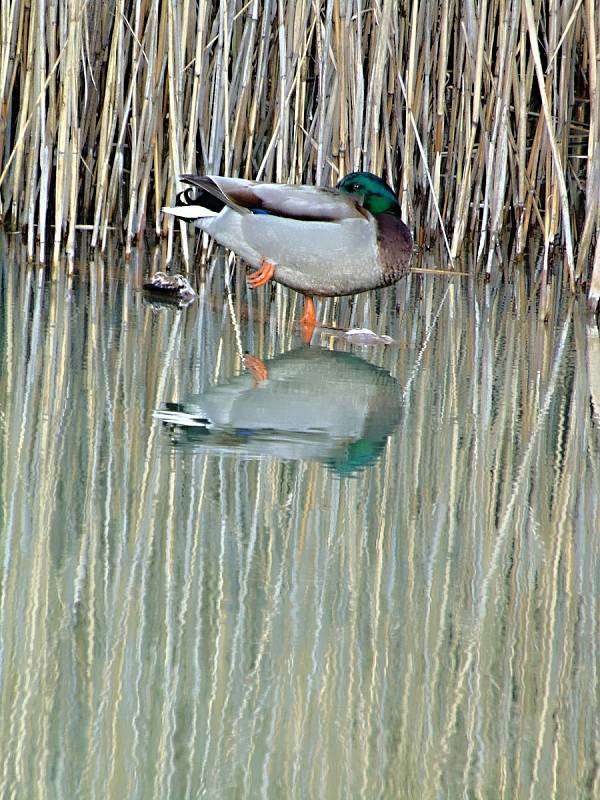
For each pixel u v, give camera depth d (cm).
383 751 509
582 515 768
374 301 1449
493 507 777
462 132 1722
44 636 581
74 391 987
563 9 1622
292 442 888
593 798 484
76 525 710
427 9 1709
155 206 1723
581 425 963
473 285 1569
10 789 467
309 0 1572
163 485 782
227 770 485
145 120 1609
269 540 705
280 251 1252
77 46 1447
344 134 1492
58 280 1438
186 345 1174
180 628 596
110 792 468
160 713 525
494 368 1141
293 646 586
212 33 1633
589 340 1274
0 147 1719
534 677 568
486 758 506
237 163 1634
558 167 1479
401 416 973
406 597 643
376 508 764
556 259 1784
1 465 802
